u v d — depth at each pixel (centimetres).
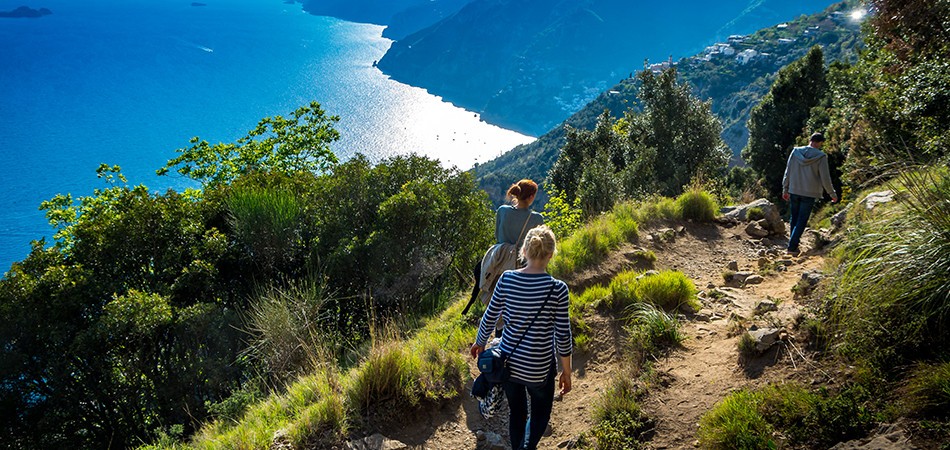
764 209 946
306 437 434
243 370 961
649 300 591
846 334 416
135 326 1032
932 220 413
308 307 732
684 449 387
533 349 349
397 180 1288
